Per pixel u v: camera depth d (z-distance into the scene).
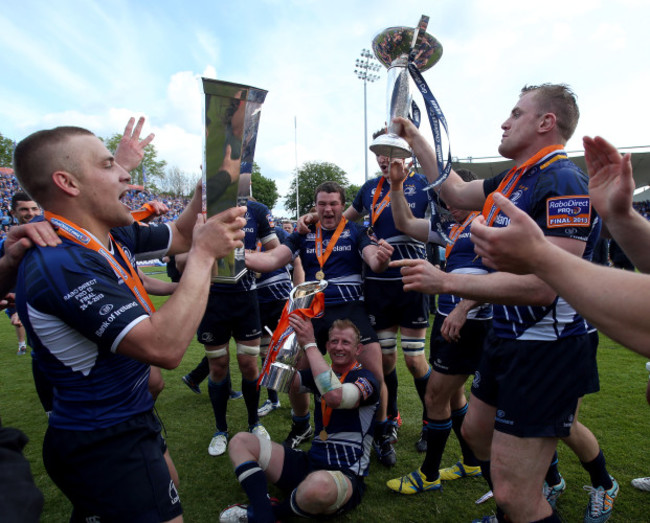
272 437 3.43
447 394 2.60
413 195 3.46
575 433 2.14
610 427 3.26
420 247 3.48
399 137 2.39
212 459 3.08
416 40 2.33
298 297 2.55
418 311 3.30
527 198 1.75
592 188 1.37
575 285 0.80
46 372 1.40
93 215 1.47
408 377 4.80
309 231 3.43
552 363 1.68
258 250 4.14
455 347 2.56
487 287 1.55
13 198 3.71
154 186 54.97
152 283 2.99
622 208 1.28
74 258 1.29
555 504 2.42
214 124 1.35
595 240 1.72
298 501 2.14
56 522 2.43
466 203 2.26
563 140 1.83
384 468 2.94
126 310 1.26
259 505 2.11
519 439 1.68
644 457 2.83
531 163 1.79
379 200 3.56
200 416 3.87
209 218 1.45
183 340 1.28
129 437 1.42
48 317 1.29
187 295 1.31
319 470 2.24
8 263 1.44
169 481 1.50
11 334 7.58
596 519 2.20
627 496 2.46
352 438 2.39
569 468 2.83
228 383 3.45
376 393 2.45
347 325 2.59
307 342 2.46
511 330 1.79
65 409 1.39
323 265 3.31
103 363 1.38
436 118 1.91
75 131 1.43
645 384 4.19
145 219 2.08
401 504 2.50
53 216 1.42
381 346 3.45
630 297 0.73
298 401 3.15
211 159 1.38
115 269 1.44
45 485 2.80
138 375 1.49
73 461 1.37
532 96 1.83
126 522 1.38
